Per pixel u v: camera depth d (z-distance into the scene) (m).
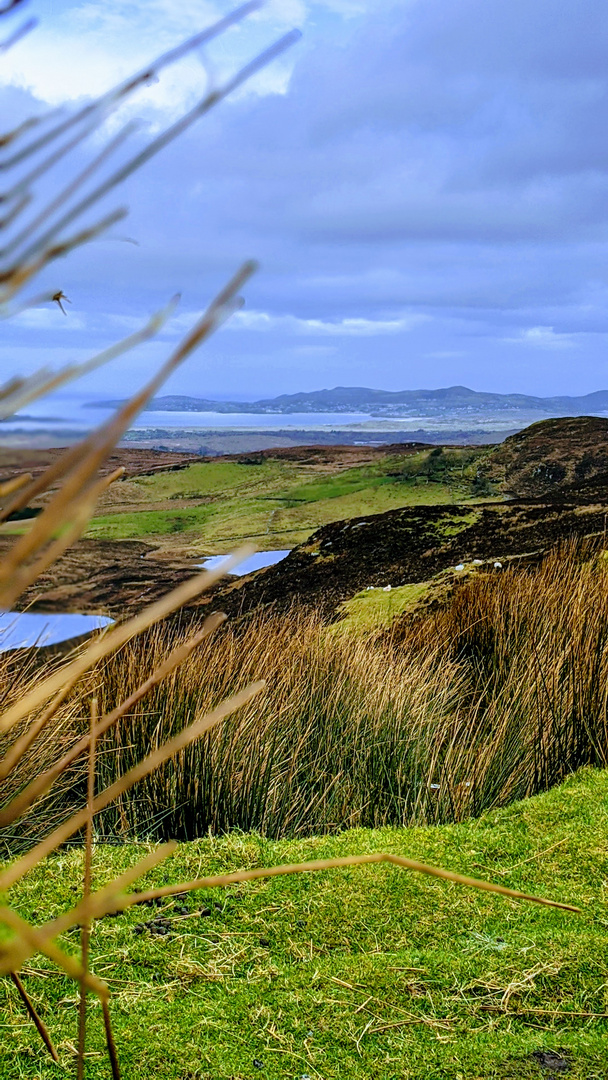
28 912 2.43
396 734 3.91
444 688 4.57
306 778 3.76
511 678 4.39
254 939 2.36
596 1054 1.88
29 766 2.83
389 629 6.57
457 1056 1.88
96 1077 1.77
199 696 3.58
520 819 3.29
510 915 2.53
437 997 2.12
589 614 4.62
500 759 3.86
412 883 2.70
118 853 2.87
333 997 2.10
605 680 4.08
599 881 2.77
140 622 0.44
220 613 0.65
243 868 2.77
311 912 2.51
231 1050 1.89
